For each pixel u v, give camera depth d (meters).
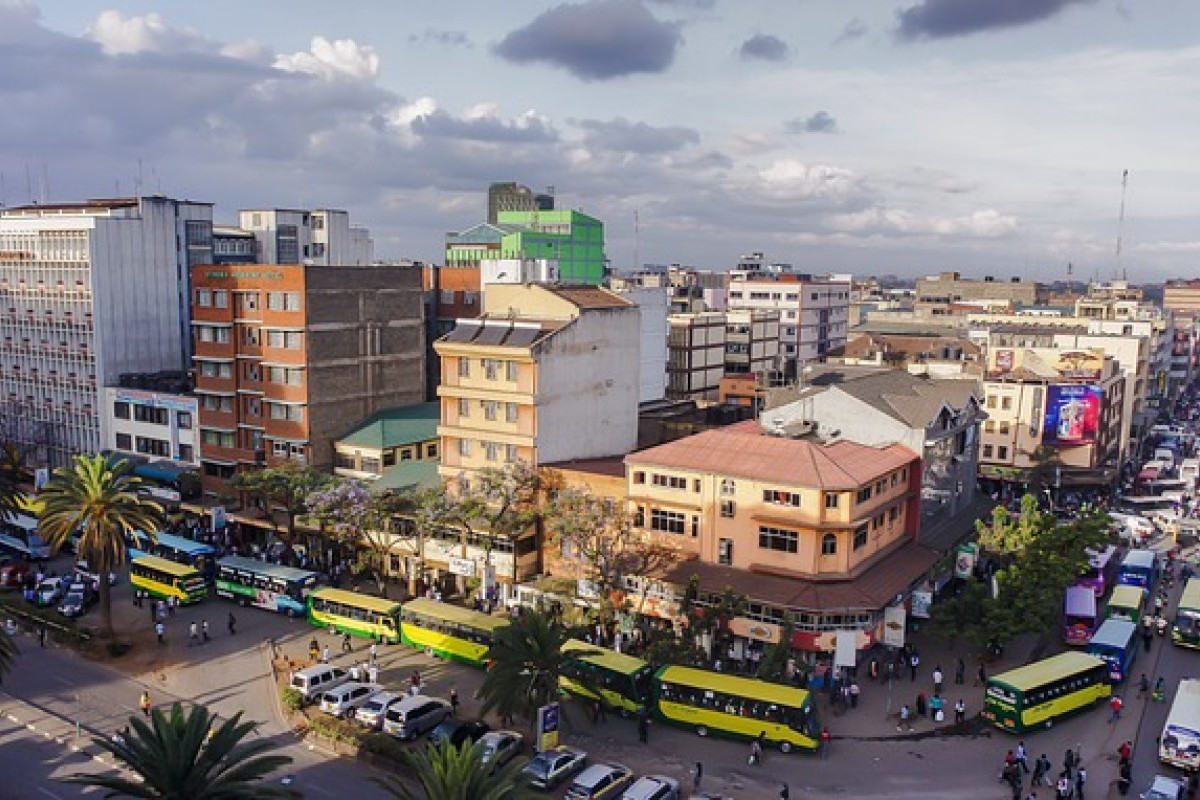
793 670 67.19
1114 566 96.50
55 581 85.75
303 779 54.12
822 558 70.00
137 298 119.06
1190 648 75.94
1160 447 157.88
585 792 51.06
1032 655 74.25
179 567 85.56
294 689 64.44
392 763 55.12
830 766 56.94
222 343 102.75
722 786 54.22
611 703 63.50
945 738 60.69
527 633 58.66
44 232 118.44
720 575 71.75
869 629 67.00
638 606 74.00
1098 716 64.50
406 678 68.75
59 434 122.19
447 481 86.94
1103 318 198.25
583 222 195.50
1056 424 123.12
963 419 94.50
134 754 40.44
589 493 76.94
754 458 73.62
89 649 73.56
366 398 104.75
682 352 155.00
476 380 84.88
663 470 75.38
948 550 82.44
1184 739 56.25
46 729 60.12
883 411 82.81
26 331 123.56
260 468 101.44
